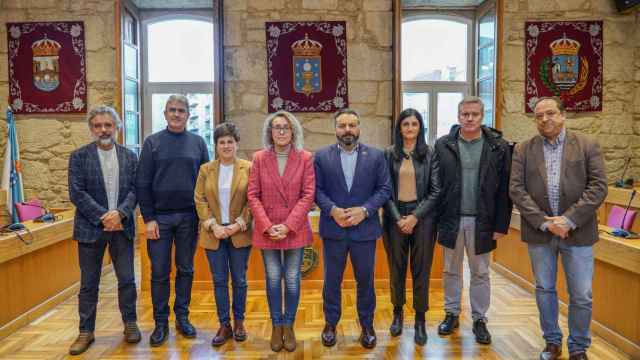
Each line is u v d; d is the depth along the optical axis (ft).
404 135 9.21
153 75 19.75
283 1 17.10
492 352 8.95
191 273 9.73
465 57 19.60
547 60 17.19
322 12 17.16
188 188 9.40
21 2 17.04
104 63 17.20
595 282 9.87
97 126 9.05
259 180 9.02
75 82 17.16
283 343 9.13
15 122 17.26
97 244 9.14
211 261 9.34
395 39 16.57
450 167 9.21
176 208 9.37
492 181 9.00
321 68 17.17
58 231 12.07
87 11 17.08
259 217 8.68
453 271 9.70
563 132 8.16
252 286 13.26
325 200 8.82
